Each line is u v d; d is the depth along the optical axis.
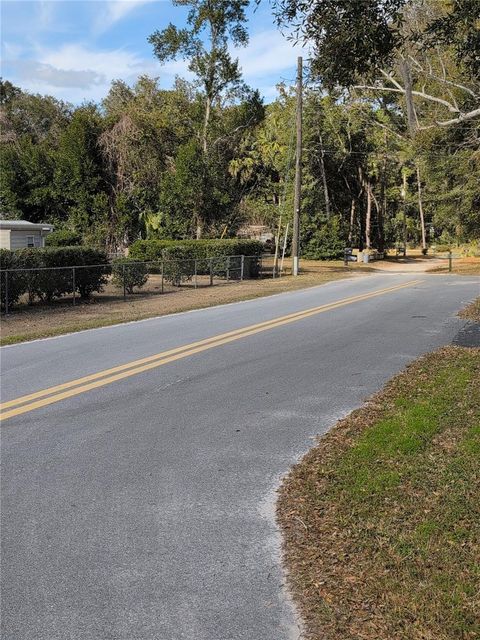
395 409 5.96
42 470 4.64
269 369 8.00
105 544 3.52
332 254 43.38
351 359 8.58
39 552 3.43
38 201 36.66
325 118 39.53
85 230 35.31
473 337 10.17
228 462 4.81
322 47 5.54
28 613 2.88
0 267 15.00
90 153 36.31
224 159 41.00
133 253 29.80
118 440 5.32
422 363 8.05
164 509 3.98
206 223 36.78
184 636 2.70
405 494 3.98
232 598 2.98
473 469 4.32
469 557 3.18
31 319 13.86
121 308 15.95
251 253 28.16
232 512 3.93
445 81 11.55
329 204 47.59
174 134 38.59
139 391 6.93
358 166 46.81
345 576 3.10
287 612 2.86
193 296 19.06
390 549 3.31
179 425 5.73
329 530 3.60
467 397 6.18
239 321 12.61
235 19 35.50
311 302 16.22
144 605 2.93
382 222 51.47
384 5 5.28
